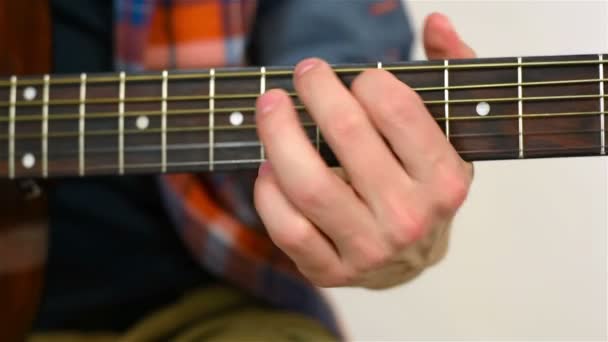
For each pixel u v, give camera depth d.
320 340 0.68
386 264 0.55
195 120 0.58
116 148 0.59
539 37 0.92
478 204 0.94
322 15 0.71
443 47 0.62
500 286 0.95
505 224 0.95
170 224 0.71
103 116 0.59
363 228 0.55
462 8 0.92
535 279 0.95
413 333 0.96
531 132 0.56
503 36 0.92
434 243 0.57
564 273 0.95
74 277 0.70
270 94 0.54
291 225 0.55
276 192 0.56
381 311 0.97
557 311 0.95
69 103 0.59
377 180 0.54
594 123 0.56
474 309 0.96
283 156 0.54
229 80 0.58
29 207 0.65
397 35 0.73
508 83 0.56
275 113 0.54
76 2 0.70
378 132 0.54
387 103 0.53
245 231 0.71
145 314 0.71
